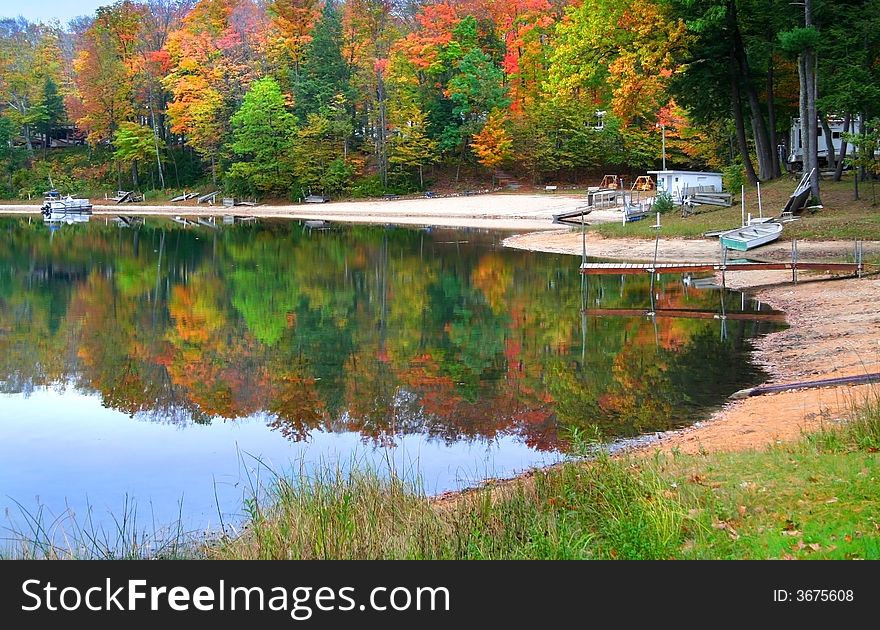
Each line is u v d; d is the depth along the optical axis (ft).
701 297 97.45
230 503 40.57
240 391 63.10
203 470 46.01
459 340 78.95
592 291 106.42
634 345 73.77
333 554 28.73
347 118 307.99
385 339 80.38
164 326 89.45
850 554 24.97
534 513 30.60
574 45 169.99
